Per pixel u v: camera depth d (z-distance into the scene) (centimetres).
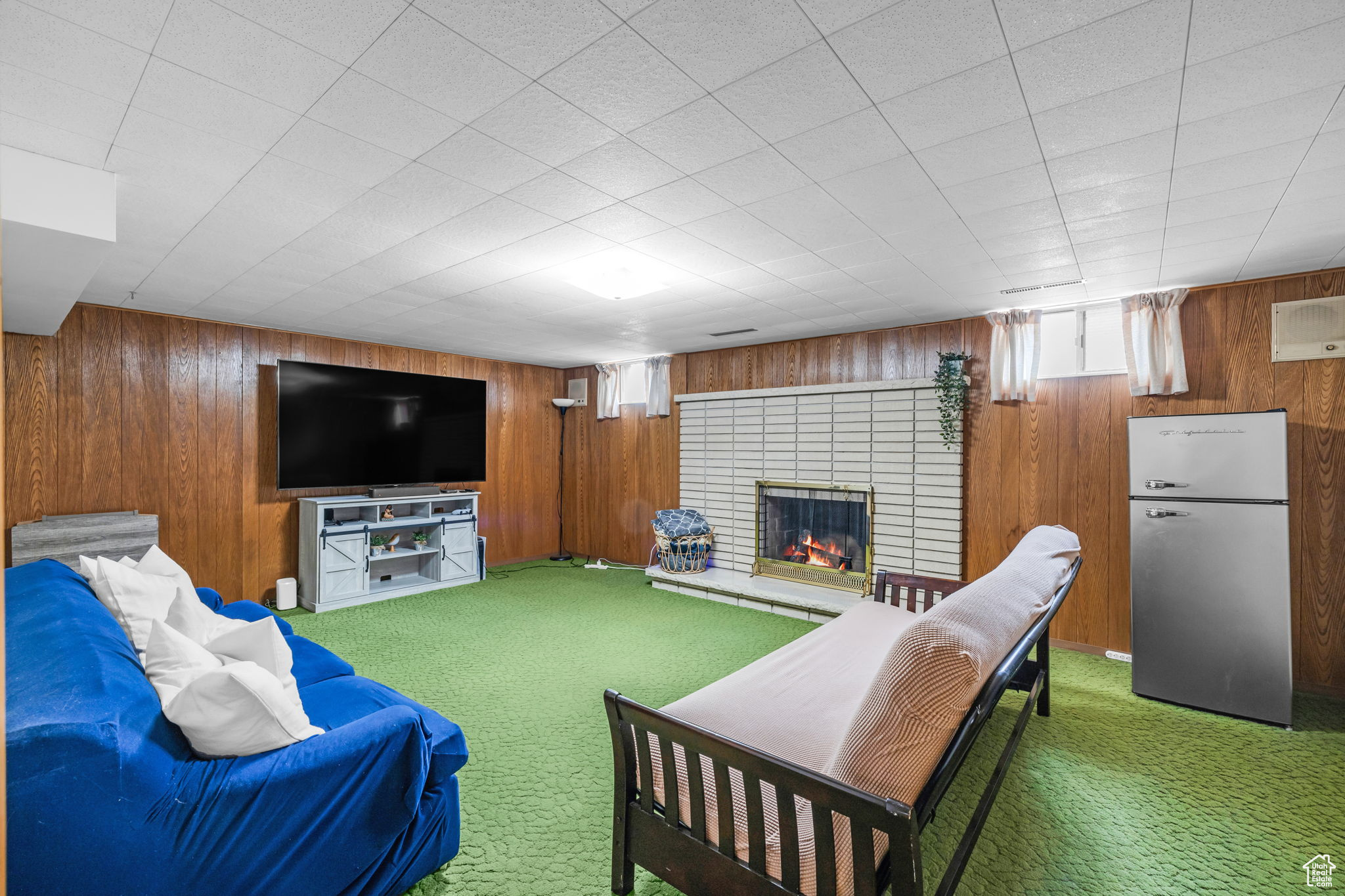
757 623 468
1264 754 279
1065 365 421
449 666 377
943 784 151
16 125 196
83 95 180
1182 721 311
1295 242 297
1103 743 288
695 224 279
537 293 393
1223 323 368
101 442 429
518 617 482
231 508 490
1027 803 243
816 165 224
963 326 463
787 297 403
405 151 214
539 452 721
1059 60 167
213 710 166
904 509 484
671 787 173
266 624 218
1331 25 151
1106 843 220
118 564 258
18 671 166
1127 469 400
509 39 159
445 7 149
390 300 412
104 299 409
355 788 176
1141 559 339
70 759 139
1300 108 187
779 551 564
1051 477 425
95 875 142
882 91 181
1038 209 262
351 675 271
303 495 530
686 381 632
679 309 438
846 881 146
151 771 151
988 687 151
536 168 227
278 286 377
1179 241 297
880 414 498
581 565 683
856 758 148
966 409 459
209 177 232
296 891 168
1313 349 344
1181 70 170
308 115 193
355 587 519
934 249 311
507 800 241
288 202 254
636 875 202
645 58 167
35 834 136
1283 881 203
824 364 536
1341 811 238
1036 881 202
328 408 520
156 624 202
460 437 613
